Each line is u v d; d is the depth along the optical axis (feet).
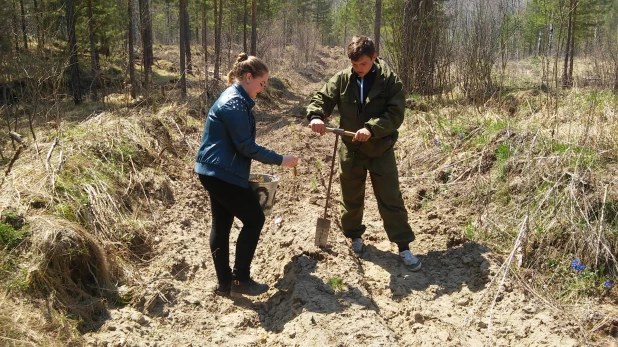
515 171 17.49
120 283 12.64
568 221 14.12
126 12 59.41
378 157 14.12
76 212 13.94
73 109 40.98
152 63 76.02
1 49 30.63
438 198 18.90
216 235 12.68
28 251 11.52
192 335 11.32
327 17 227.20
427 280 13.89
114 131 20.30
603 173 15.49
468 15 32.68
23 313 10.27
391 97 13.55
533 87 34.96
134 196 17.11
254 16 81.20
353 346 10.47
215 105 11.85
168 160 21.59
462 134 22.54
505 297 12.50
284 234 16.48
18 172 15.19
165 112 29.48
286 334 11.09
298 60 115.24
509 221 15.53
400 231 14.35
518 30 33.01
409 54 36.09
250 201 12.23
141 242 14.89
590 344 10.75
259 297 13.21
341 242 15.29
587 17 56.29
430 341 11.26
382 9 59.67
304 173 24.18
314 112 13.98
